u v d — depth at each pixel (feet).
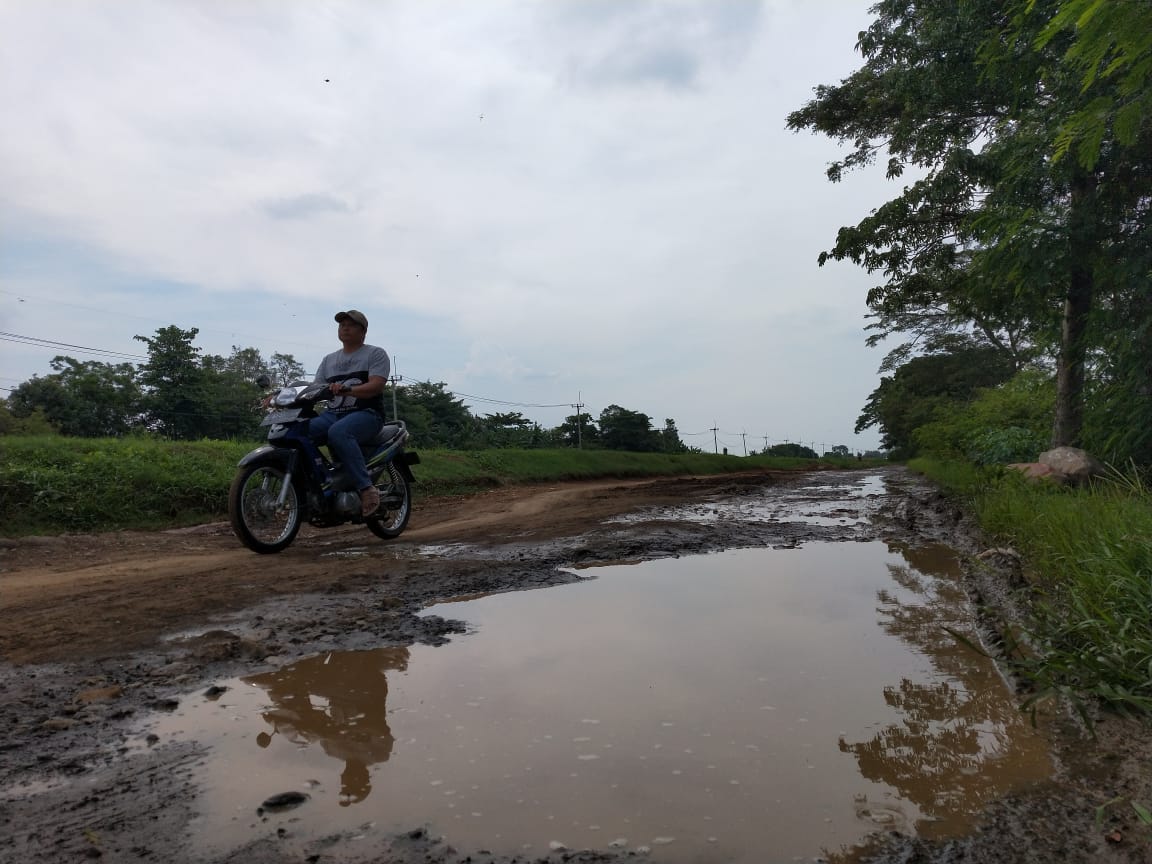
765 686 8.06
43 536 23.57
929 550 17.65
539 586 13.70
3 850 4.94
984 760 6.22
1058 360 32.86
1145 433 24.73
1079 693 7.63
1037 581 12.97
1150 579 9.54
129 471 29.63
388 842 4.98
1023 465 28.40
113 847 4.96
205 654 9.45
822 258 42.04
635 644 9.77
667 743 6.57
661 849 4.85
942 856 4.76
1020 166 27.25
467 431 143.23
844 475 87.97
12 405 95.20
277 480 20.01
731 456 137.39
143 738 6.90
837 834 5.04
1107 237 25.89
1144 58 7.87
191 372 107.34
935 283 41.22
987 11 31.68
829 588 13.26
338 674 8.69
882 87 40.45
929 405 124.67
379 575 14.89
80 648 10.07
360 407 19.98
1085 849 4.81
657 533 20.54
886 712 7.30
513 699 7.73
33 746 6.74
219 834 5.11
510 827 5.15
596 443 190.60
